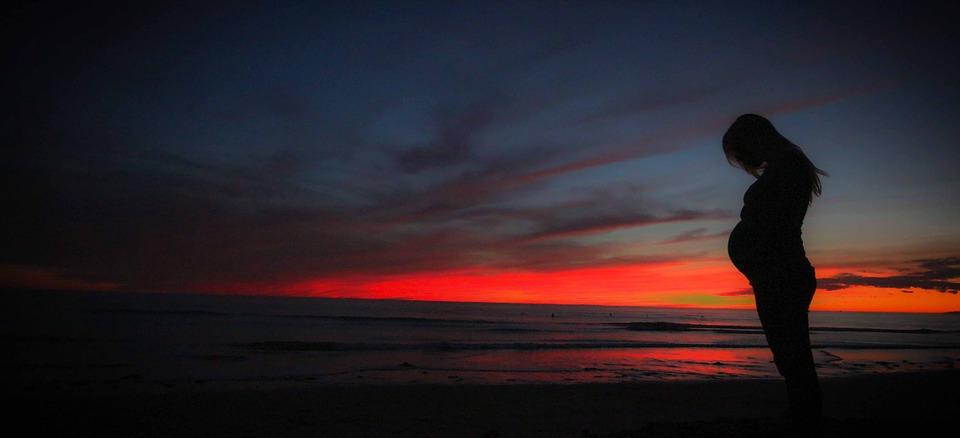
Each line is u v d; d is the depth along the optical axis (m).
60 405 6.59
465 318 59.56
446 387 8.78
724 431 3.24
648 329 40.56
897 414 6.74
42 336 20.14
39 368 11.50
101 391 8.30
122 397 7.24
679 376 12.22
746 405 7.78
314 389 8.32
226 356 15.03
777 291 2.00
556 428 5.56
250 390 8.35
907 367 14.83
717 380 10.87
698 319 88.44
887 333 42.44
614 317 94.31
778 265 1.99
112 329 25.12
